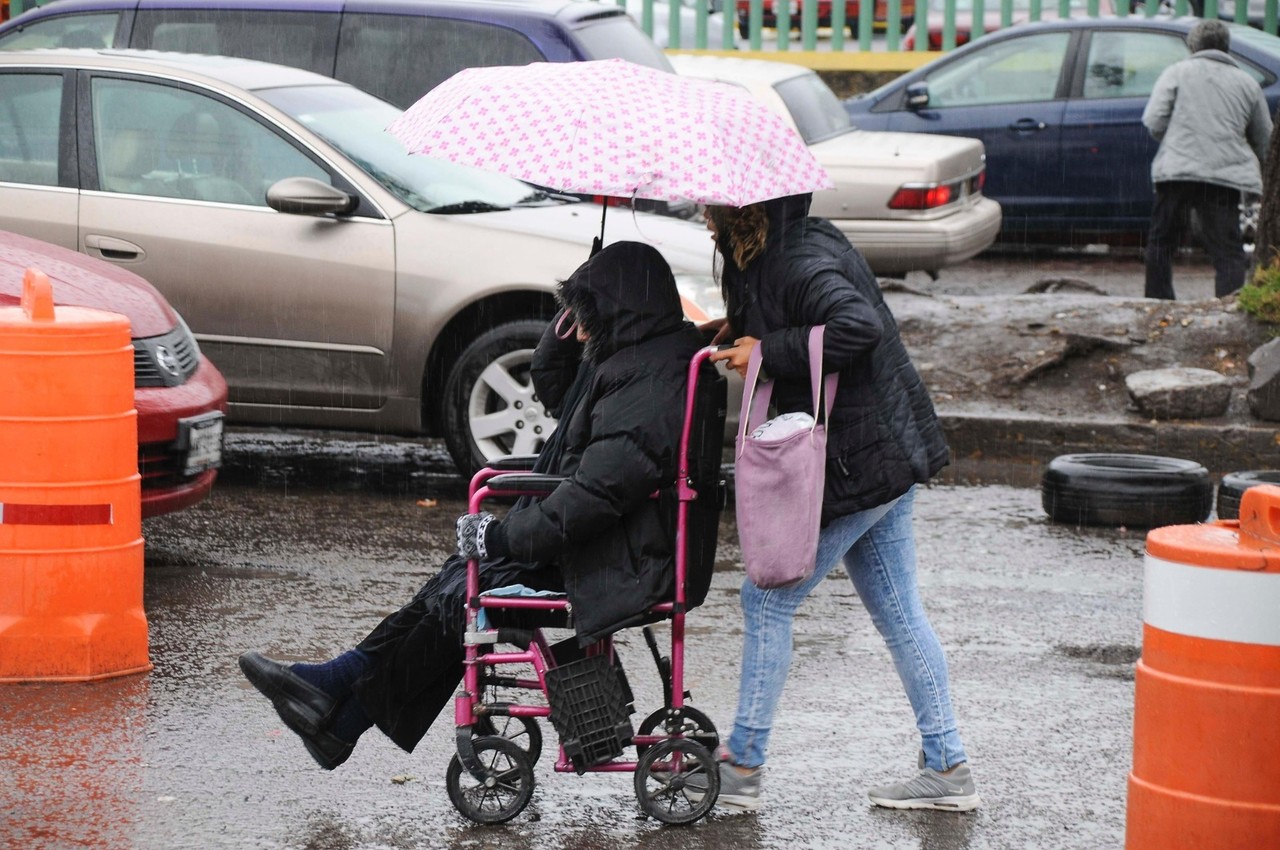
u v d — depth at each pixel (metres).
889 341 16.84
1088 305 40.28
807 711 20.50
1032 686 21.47
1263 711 13.49
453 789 17.00
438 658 17.36
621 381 16.30
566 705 16.67
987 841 16.84
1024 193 55.56
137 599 21.47
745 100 16.44
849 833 17.02
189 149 31.73
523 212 31.80
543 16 37.84
